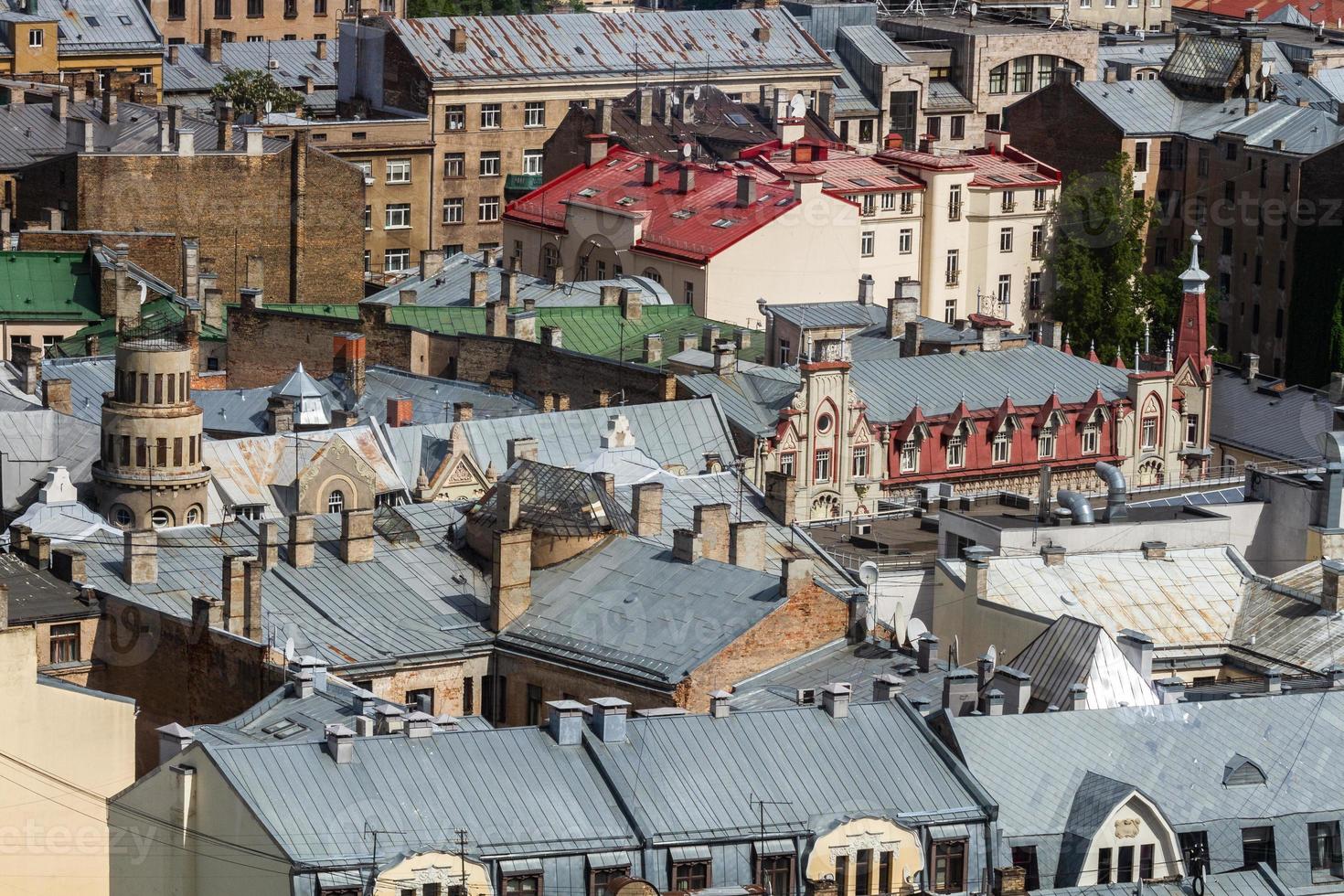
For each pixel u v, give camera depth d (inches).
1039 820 7406.5
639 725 7396.7
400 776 7091.5
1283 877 7529.5
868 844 7239.2
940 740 7539.4
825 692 7568.9
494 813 7066.9
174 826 7160.4
